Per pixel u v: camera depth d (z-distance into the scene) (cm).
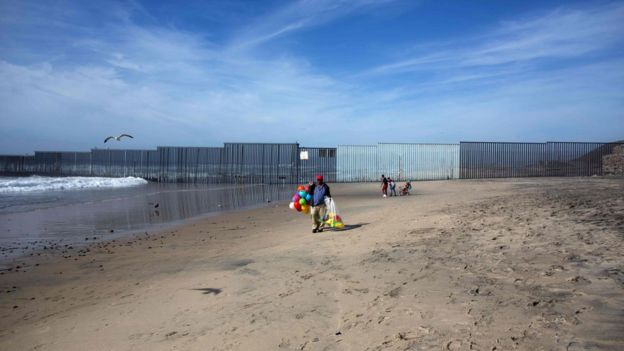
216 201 2527
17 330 611
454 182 3269
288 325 525
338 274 742
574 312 422
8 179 4091
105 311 671
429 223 1139
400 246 897
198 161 4206
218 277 822
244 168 4047
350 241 1060
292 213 1934
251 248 1129
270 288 707
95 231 1477
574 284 505
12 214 1878
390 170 3831
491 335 404
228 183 4097
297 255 960
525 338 384
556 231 816
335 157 3869
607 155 3731
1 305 726
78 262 1026
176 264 984
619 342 346
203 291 733
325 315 546
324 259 887
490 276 596
